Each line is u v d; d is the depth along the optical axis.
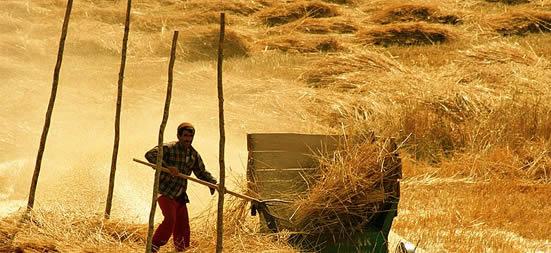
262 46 66.50
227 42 65.12
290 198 26.25
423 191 36.12
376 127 42.94
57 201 29.47
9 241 23.02
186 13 76.94
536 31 69.69
